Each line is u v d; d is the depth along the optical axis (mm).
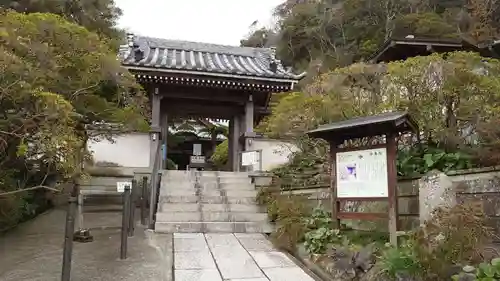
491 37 17562
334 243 5355
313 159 9820
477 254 3725
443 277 3645
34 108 4938
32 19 5594
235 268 4930
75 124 6332
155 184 8508
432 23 22109
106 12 19719
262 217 7758
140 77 11992
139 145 11539
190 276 4555
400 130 5160
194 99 13695
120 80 7145
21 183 7352
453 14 24078
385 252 4336
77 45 5941
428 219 4441
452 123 6137
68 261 3898
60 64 5836
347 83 7754
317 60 28328
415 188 5406
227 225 7297
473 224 3871
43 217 8375
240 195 9031
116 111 8086
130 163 11305
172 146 27609
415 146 6789
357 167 5465
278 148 12711
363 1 30188
